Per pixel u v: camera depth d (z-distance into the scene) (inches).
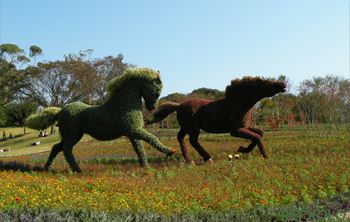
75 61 1370.6
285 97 905.5
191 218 161.0
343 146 436.1
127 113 351.6
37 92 1389.0
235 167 322.7
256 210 176.1
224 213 174.6
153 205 190.1
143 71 361.4
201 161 438.3
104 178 277.0
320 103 763.4
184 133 442.3
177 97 1391.5
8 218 144.9
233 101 402.3
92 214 153.5
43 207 165.3
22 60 1958.7
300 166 311.9
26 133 1720.0
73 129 357.1
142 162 364.5
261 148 399.5
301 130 767.1
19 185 230.1
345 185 226.4
